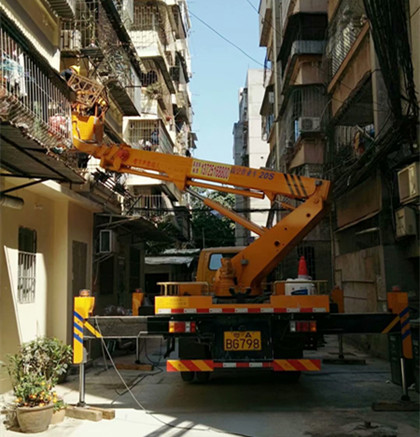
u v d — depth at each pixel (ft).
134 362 35.12
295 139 61.52
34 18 28.50
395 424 18.66
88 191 34.58
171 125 97.14
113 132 45.73
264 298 24.03
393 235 33.86
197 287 24.25
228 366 21.33
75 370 30.73
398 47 25.67
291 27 60.90
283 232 24.72
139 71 49.70
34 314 28.76
